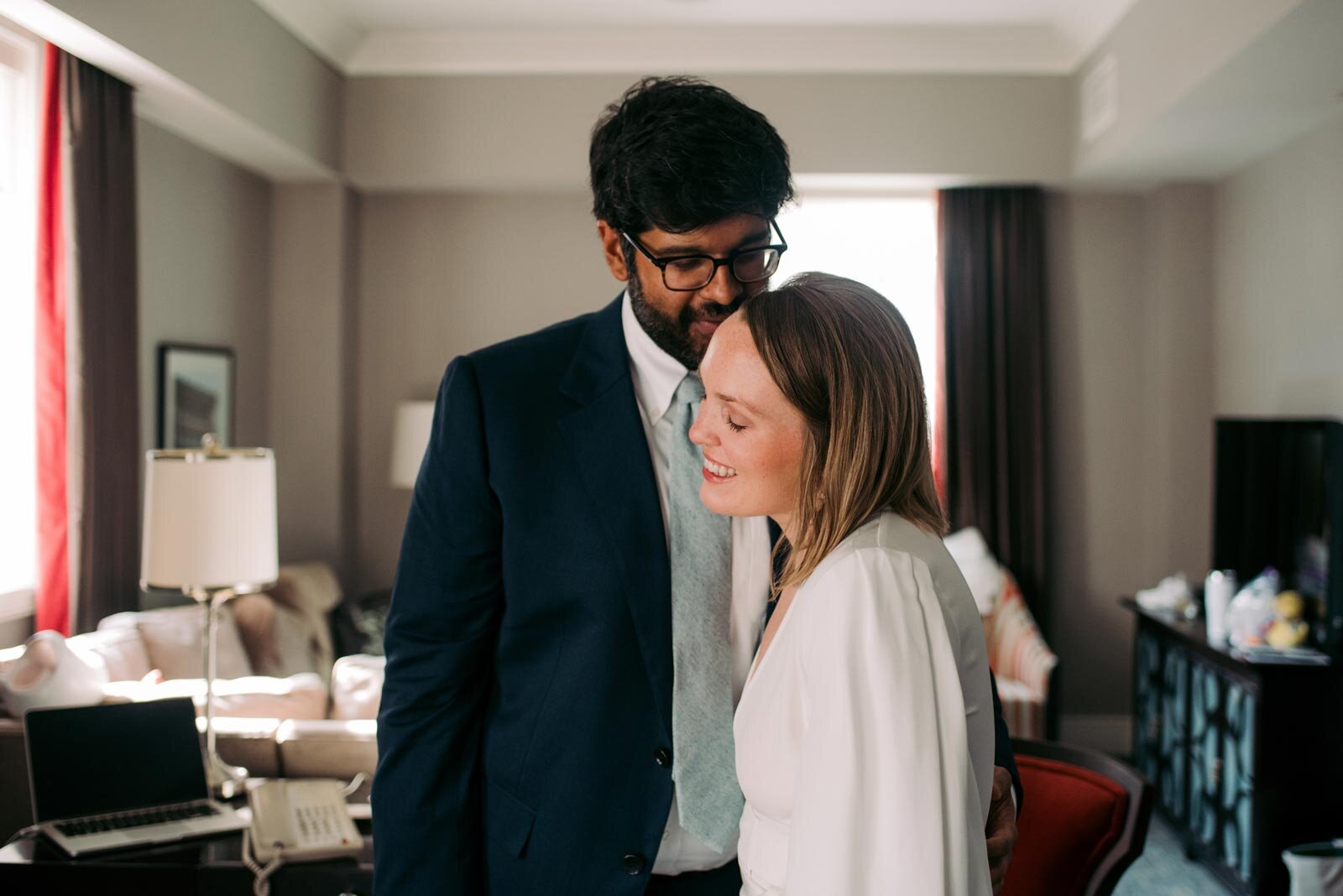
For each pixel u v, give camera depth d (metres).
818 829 0.79
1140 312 5.69
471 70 5.39
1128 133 4.50
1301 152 4.47
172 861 2.18
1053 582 5.74
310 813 2.30
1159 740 4.47
